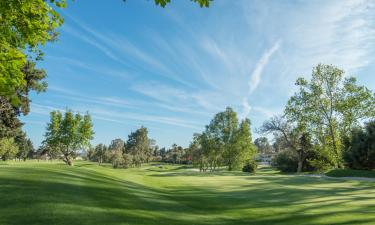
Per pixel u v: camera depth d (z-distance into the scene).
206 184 24.14
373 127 37.16
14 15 7.12
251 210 12.20
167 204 12.12
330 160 44.94
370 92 43.28
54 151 49.72
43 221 7.09
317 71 45.12
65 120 47.53
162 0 6.04
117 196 11.70
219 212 11.59
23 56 6.61
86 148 48.78
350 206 13.02
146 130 138.88
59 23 7.80
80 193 10.84
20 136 81.62
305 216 10.89
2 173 13.52
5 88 6.34
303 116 45.94
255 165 62.94
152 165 110.88
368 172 32.16
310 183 25.33
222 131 62.47
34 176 13.34
